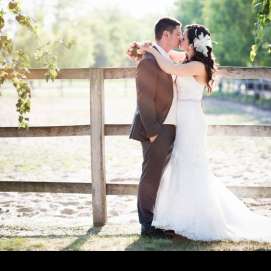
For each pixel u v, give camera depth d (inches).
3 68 291.1
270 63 1644.9
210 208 278.5
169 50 289.7
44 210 356.2
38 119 1074.7
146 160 283.3
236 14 1759.4
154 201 283.4
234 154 625.0
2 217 336.2
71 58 3432.6
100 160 305.3
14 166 542.0
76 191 309.0
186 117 282.5
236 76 303.7
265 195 300.5
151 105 273.4
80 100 1932.8
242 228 282.7
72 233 291.9
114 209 359.3
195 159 283.0
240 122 962.7
